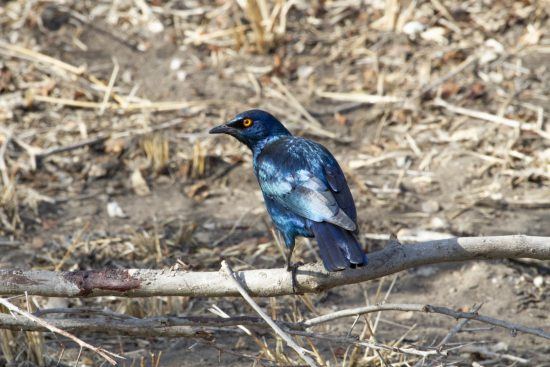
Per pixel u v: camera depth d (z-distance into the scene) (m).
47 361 9.23
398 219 12.17
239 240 11.80
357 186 13.08
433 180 13.17
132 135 14.09
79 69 15.40
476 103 14.79
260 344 8.79
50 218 12.26
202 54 16.25
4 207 12.27
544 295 10.70
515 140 13.78
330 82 15.51
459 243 7.32
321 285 7.35
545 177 13.05
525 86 15.11
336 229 7.39
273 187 8.20
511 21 16.69
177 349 9.69
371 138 14.20
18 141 13.84
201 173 13.38
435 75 15.51
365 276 7.34
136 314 10.14
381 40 16.48
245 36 16.55
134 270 7.29
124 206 12.65
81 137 14.06
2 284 7.25
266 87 15.40
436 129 14.29
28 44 16.12
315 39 16.61
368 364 8.93
